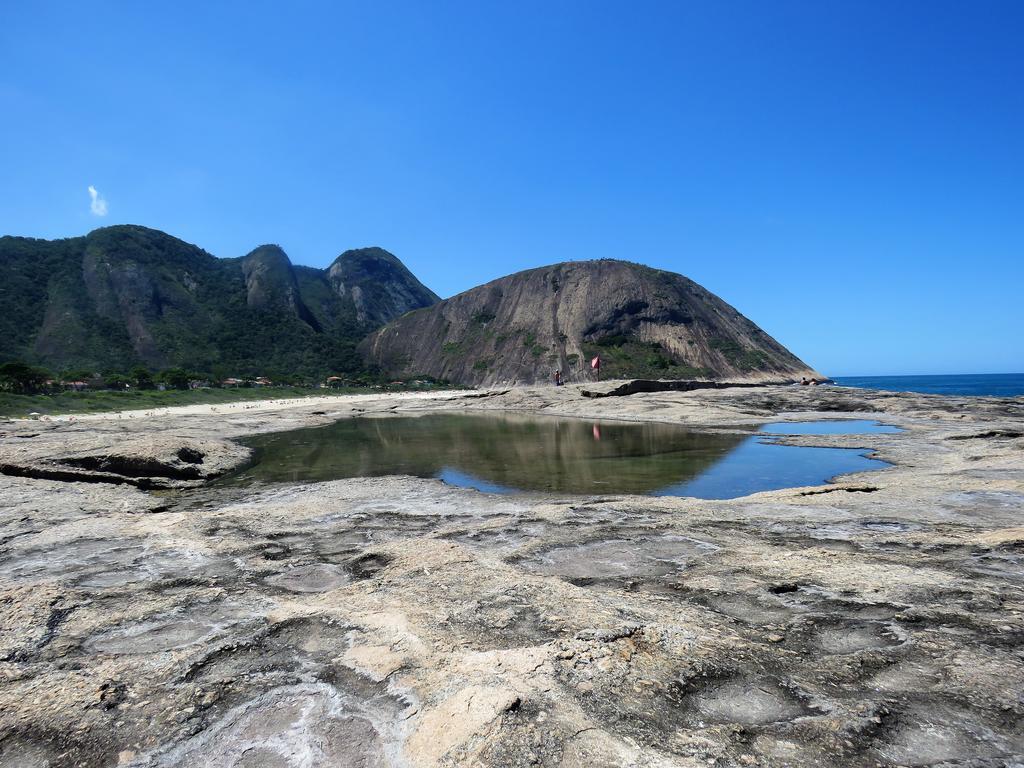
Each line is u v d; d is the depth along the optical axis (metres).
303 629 6.38
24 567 9.07
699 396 42.66
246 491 15.79
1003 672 5.02
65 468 16.77
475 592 7.20
